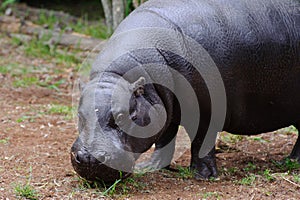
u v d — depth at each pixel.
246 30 11.12
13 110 16.67
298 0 11.99
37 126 15.12
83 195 10.05
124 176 9.90
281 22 11.54
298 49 11.66
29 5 28.83
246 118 11.74
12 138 13.77
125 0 21.41
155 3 11.20
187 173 11.49
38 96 18.66
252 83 11.33
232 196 10.27
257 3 11.55
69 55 23.17
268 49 11.30
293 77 11.75
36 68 21.89
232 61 10.95
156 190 10.55
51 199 9.90
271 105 11.79
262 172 11.82
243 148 14.23
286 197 10.27
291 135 15.35
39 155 12.40
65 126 15.29
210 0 11.28
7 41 24.81
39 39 24.73
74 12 28.39
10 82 20.09
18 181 10.62
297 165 12.44
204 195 10.20
